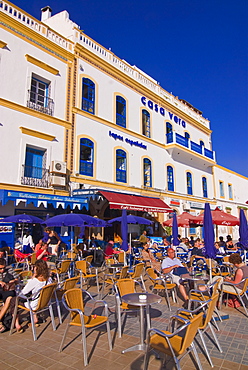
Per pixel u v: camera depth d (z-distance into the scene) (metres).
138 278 8.64
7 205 12.13
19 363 4.16
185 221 15.32
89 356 4.38
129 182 17.88
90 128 15.70
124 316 6.33
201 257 9.84
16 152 12.07
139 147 19.19
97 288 8.75
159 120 21.84
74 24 15.96
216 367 4.04
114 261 10.34
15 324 5.41
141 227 19.17
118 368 4.01
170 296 8.05
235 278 6.79
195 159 25.14
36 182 12.51
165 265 7.91
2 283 5.73
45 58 13.96
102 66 17.14
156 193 20.03
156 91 22.11
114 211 17.48
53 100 14.07
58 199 12.30
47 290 5.25
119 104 18.42
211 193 28.19
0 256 7.61
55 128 13.86
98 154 15.96
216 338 4.70
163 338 3.87
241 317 6.32
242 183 36.09
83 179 14.74
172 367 4.04
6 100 11.91
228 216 14.05
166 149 22.00
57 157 13.73
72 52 15.51
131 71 19.88
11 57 12.46
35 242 13.31
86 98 16.02
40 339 5.03
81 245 12.31
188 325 3.42
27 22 13.60
